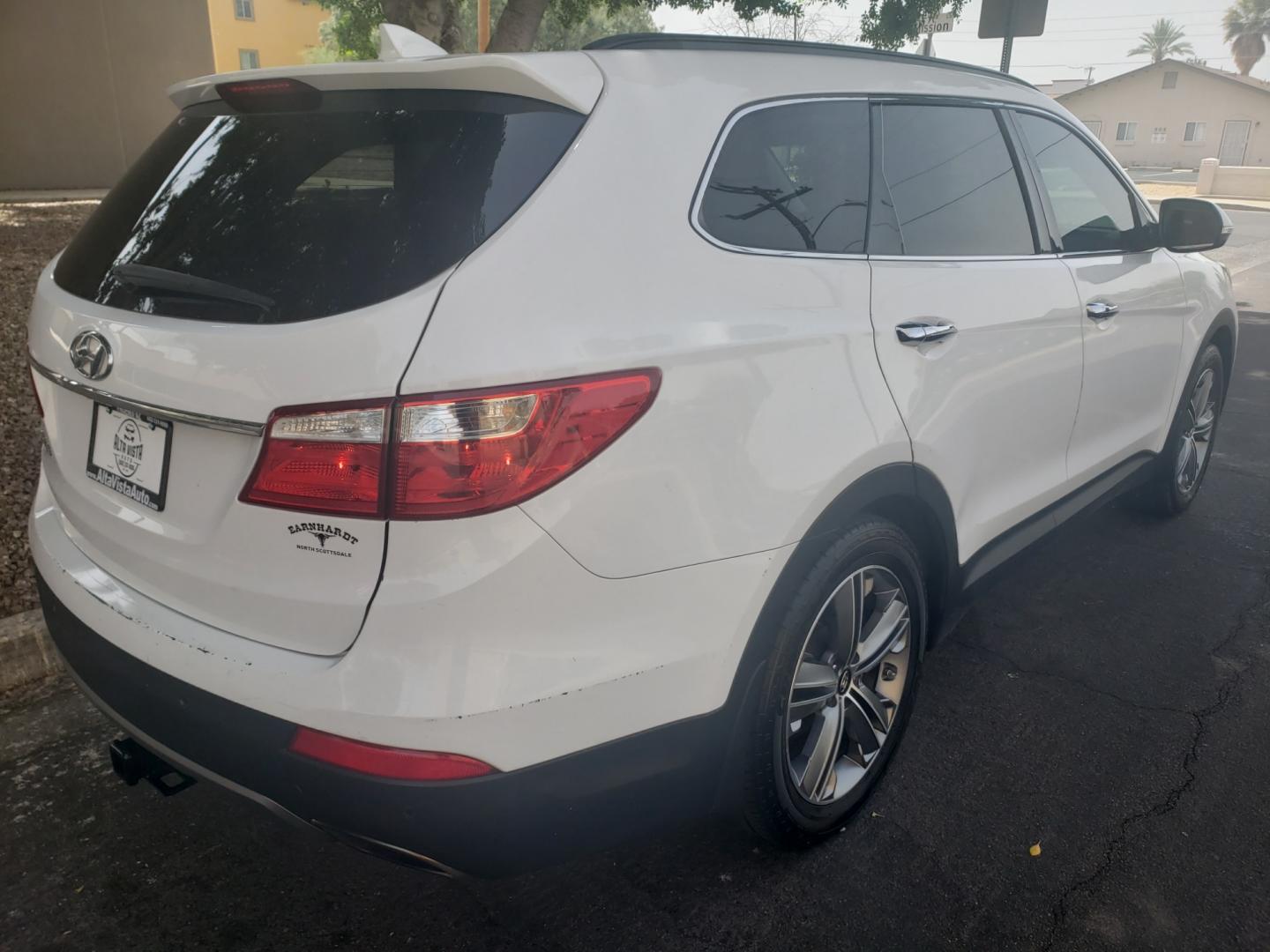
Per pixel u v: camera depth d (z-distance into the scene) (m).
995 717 3.08
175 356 1.84
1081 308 3.16
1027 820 2.61
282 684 1.76
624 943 2.21
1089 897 2.34
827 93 2.45
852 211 2.43
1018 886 2.38
